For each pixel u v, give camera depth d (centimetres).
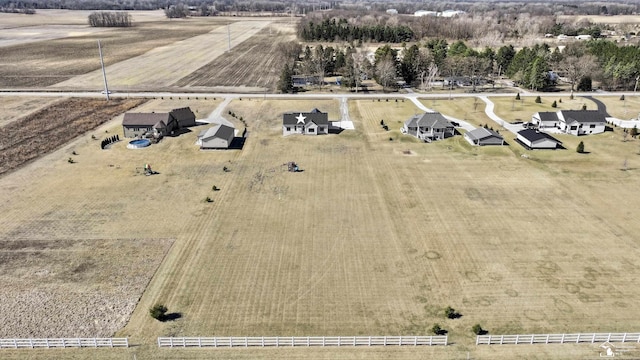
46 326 4128
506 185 6919
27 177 7181
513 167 7594
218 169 7538
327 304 4416
